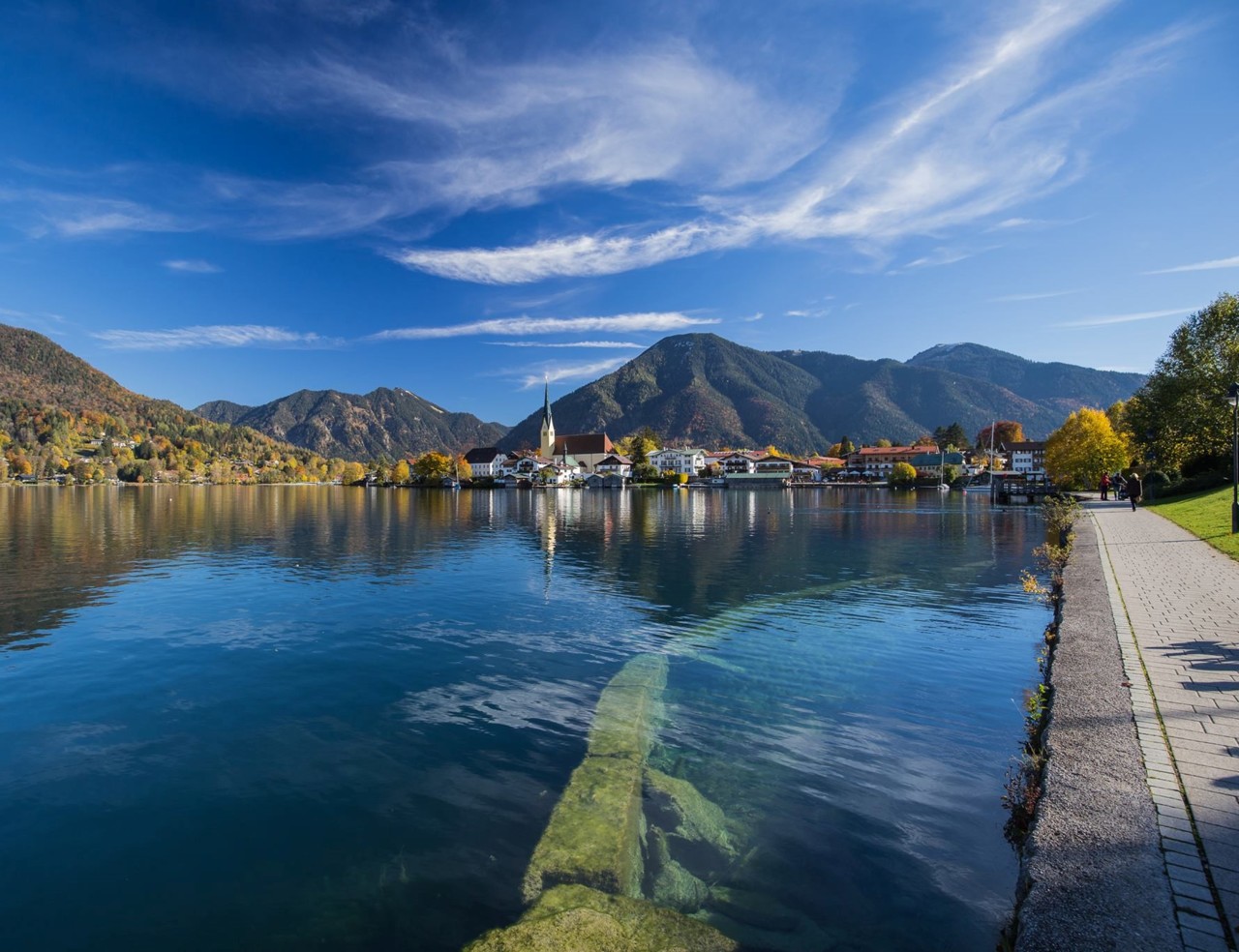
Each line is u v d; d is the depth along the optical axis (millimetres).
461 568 32344
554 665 15641
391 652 16828
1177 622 12250
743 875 6906
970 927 6016
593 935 5855
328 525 59250
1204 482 48750
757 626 19188
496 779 9664
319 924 6551
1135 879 4832
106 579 29031
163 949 6250
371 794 9234
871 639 17531
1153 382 61906
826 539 45406
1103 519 35062
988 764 9664
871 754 10062
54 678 14820
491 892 6969
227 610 22125
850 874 6910
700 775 9320
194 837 8234
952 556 35344
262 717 12352
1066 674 9438
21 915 6812
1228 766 6531
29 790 9523
